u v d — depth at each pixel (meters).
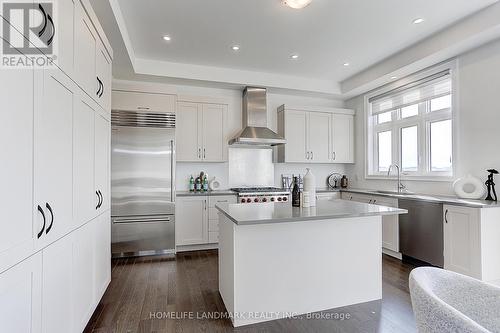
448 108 3.43
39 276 1.22
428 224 3.02
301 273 2.16
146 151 3.61
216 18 2.74
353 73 4.37
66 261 1.51
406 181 3.95
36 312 1.19
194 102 4.09
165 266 3.24
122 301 2.34
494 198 2.80
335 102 5.21
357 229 2.33
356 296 2.32
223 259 2.32
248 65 4.01
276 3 2.49
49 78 1.32
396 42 3.28
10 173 1.02
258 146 4.77
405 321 2.04
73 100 1.61
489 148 2.87
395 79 4.02
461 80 3.13
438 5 2.52
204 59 3.77
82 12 1.75
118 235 3.51
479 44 2.88
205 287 2.64
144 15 2.68
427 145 3.71
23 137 1.10
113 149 3.49
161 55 3.63
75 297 1.65
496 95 2.80
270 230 2.07
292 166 4.98
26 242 1.11
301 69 4.18
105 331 1.90
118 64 3.41
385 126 4.46
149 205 3.62
